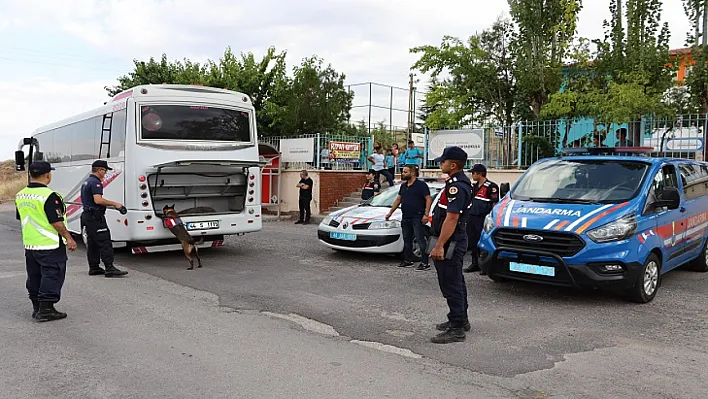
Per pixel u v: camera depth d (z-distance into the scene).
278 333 5.76
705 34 13.33
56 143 13.48
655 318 6.35
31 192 6.20
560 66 15.68
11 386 4.38
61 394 4.22
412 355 5.10
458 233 5.51
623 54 14.42
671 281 8.38
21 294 7.56
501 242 7.19
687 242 8.21
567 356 5.09
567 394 4.25
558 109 14.24
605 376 4.62
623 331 5.86
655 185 7.51
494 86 17.75
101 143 10.77
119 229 10.00
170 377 4.55
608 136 14.14
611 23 15.09
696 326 6.05
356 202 18.53
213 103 10.44
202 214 10.30
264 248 11.82
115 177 10.14
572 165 8.22
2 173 43.56
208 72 24.47
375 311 6.64
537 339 5.58
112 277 8.73
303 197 17.03
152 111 9.84
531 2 15.62
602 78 14.66
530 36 15.95
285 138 20.50
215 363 4.87
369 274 8.94
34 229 6.14
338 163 19.33
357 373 4.64
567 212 6.98
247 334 5.72
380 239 9.92
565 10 15.53
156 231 9.80
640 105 12.48
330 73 22.53
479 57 17.98
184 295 7.47
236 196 10.91
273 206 19.44
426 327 6.00
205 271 9.23
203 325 6.04
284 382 4.44
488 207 8.86
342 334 5.74
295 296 7.40
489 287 7.90
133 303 7.02
